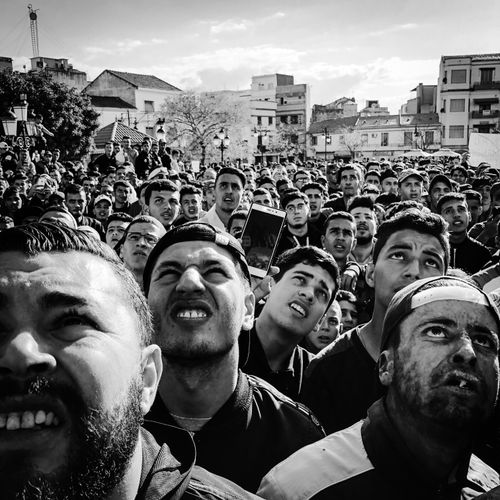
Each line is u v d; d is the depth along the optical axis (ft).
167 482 1.60
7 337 1.33
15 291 1.37
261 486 2.50
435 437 2.25
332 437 2.54
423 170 22.85
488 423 2.45
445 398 2.19
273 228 4.97
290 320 3.88
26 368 1.26
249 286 3.24
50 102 46.24
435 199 11.34
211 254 2.93
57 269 1.44
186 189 10.36
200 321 2.80
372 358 3.66
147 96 90.58
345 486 2.27
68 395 1.29
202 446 2.76
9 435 1.26
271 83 131.85
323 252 4.11
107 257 1.60
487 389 2.25
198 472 1.84
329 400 3.61
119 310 1.50
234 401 2.88
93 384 1.33
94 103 83.46
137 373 1.51
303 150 111.24
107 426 1.35
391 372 2.42
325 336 4.99
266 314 3.99
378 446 2.32
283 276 4.06
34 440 1.25
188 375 2.82
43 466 1.25
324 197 14.34
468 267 8.13
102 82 91.25
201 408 2.86
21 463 1.24
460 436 2.24
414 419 2.27
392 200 12.30
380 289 3.85
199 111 77.00
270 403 3.08
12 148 22.17
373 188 13.33
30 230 1.50
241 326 3.02
